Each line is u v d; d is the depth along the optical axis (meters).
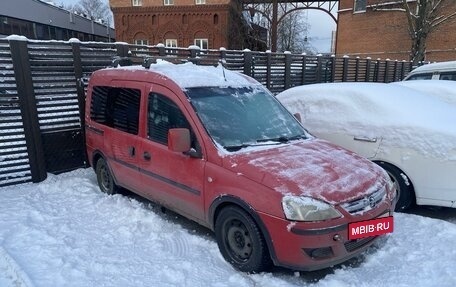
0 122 5.47
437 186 4.34
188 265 3.44
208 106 3.88
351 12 30.91
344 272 3.32
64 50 5.99
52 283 3.08
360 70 15.77
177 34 31.48
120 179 4.93
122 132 4.71
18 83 5.51
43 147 5.97
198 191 3.64
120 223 4.36
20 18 30.38
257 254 3.19
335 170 3.33
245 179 3.21
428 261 3.46
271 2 30.17
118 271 3.32
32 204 4.90
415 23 18.11
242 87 4.41
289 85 11.23
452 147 4.24
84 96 6.31
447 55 25.42
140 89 4.43
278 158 3.45
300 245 2.94
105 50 6.50
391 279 3.20
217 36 30.67
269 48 31.30
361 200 3.14
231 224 3.44
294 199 2.96
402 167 4.52
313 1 32.56
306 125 5.52
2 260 3.46
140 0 31.78
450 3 23.52
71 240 3.89
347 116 5.13
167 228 4.21
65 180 5.90
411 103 5.01
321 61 12.65
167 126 4.04
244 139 3.78
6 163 5.61
